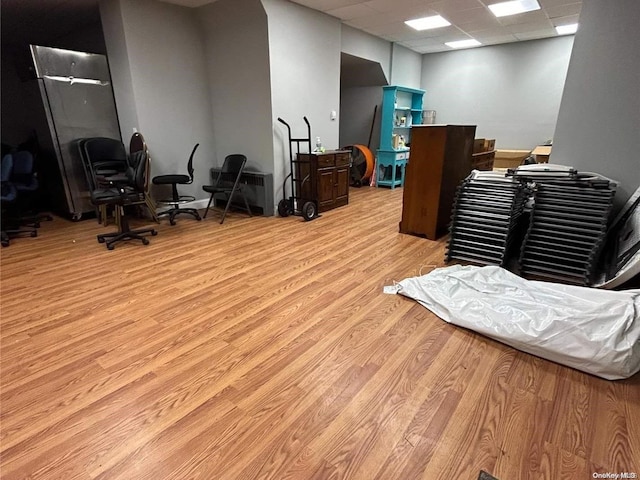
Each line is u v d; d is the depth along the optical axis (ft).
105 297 8.12
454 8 15.56
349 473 3.96
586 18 9.62
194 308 7.63
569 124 10.25
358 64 21.66
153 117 14.64
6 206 12.65
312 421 4.67
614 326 5.45
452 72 24.77
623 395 5.05
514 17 16.90
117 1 12.96
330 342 6.40
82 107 14.10
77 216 14.67
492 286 7.65
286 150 15.83
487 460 4.10
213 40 15.51
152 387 5.30
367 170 22.56
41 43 19.86
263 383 5.37
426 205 12.16
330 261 10.30
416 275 9.24
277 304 7.79
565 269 8.58
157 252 11.04
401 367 5.73
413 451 4.22
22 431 4.52
